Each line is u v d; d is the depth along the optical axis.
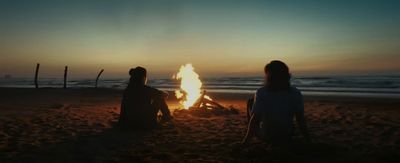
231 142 5.33
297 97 4.37
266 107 4.43
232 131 6.34
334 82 42.84
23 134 5.99
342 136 5.82
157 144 5.22
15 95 15.73
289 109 4.40
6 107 10.66
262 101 4.44
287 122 4.43
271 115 4.42
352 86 32.19
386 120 7.64
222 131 6.34
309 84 38.03
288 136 4.52
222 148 4.89
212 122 7.50
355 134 5.99
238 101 14.19
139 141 5.42
